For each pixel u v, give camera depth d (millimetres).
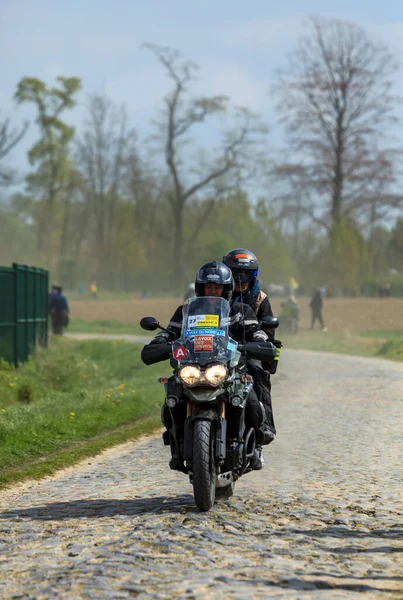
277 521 22141
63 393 57625
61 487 28250
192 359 23156
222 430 23125
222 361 23094
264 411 24781
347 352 102562
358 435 39188
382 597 15805
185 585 16359
